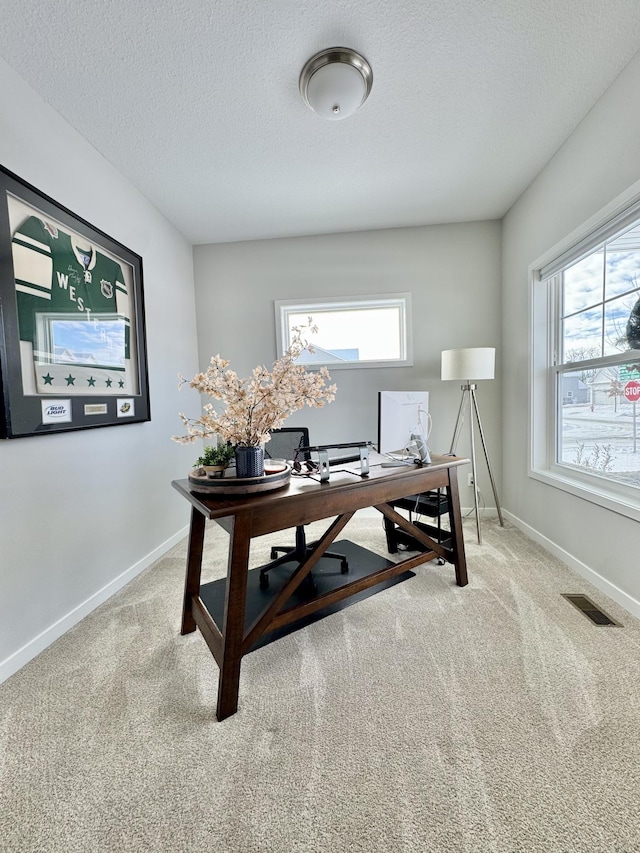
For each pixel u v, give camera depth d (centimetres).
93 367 206
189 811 98
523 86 181
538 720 121
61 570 180
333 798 99
